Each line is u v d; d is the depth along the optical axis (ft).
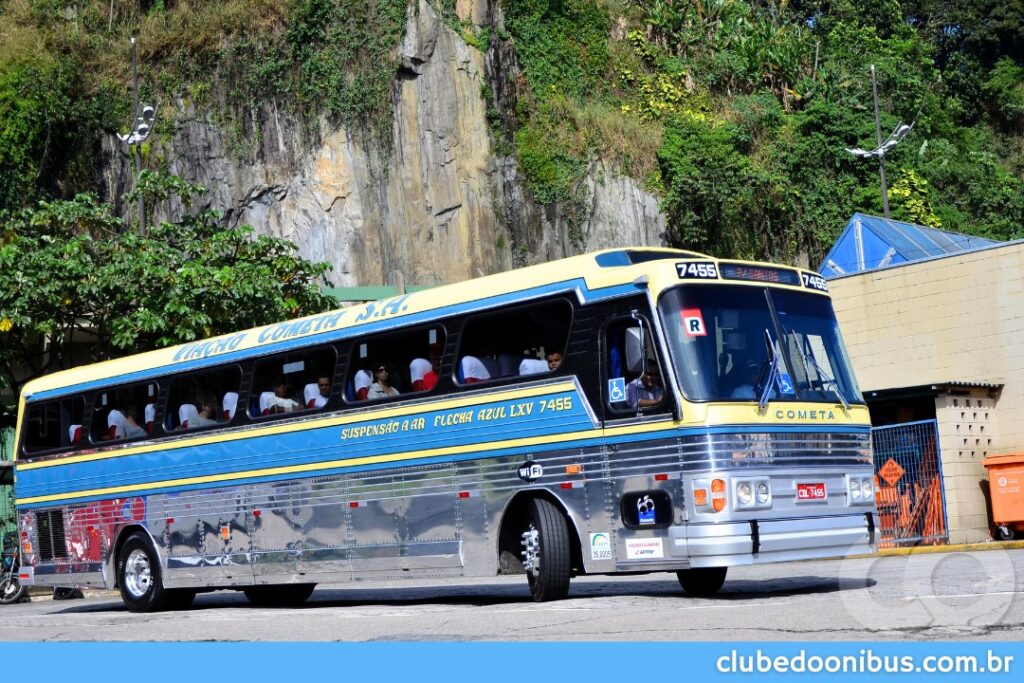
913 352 80.07
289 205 173.06
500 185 180.55
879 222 110.42
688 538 36.27
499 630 32.32
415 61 177.58
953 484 72.59
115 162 165.89
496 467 41.34
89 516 57.00
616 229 185.98
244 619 42.91
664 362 37.32
